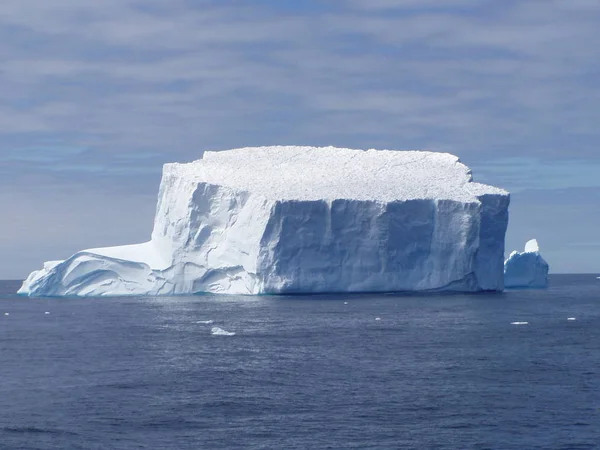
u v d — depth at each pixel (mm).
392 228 111188
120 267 118312
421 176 124688
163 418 40094
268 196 109188
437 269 113750
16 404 43344
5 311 103562
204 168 122938
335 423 38969
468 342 65688
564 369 52312
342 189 115250
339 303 104125
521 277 156375
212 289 115938
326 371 52188
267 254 108250
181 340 68562
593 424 38562
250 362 56062
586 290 152750
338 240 110625
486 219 116125
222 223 113688
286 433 37375
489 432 37375
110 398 44531
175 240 115375
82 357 59562
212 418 40062
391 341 66625
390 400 43531
